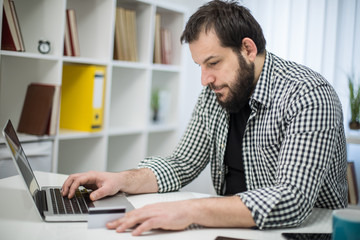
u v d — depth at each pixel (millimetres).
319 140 1055
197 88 3262
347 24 2873
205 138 1490
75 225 937
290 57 2945
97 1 2383
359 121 2709
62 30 2045
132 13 2553
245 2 2930
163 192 1302
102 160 2389
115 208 931
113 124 2783
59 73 2045
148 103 2670
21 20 2145
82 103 2301
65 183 1178
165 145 3020
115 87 2812
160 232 910
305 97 1111
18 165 984
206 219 938
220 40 1149
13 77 2100
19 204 1093
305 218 1009
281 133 1193
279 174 1061
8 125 1142
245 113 1357
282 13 2924
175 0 2975
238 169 1416
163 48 2828
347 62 2875
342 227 734
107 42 2354
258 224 954
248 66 1198
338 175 1220
